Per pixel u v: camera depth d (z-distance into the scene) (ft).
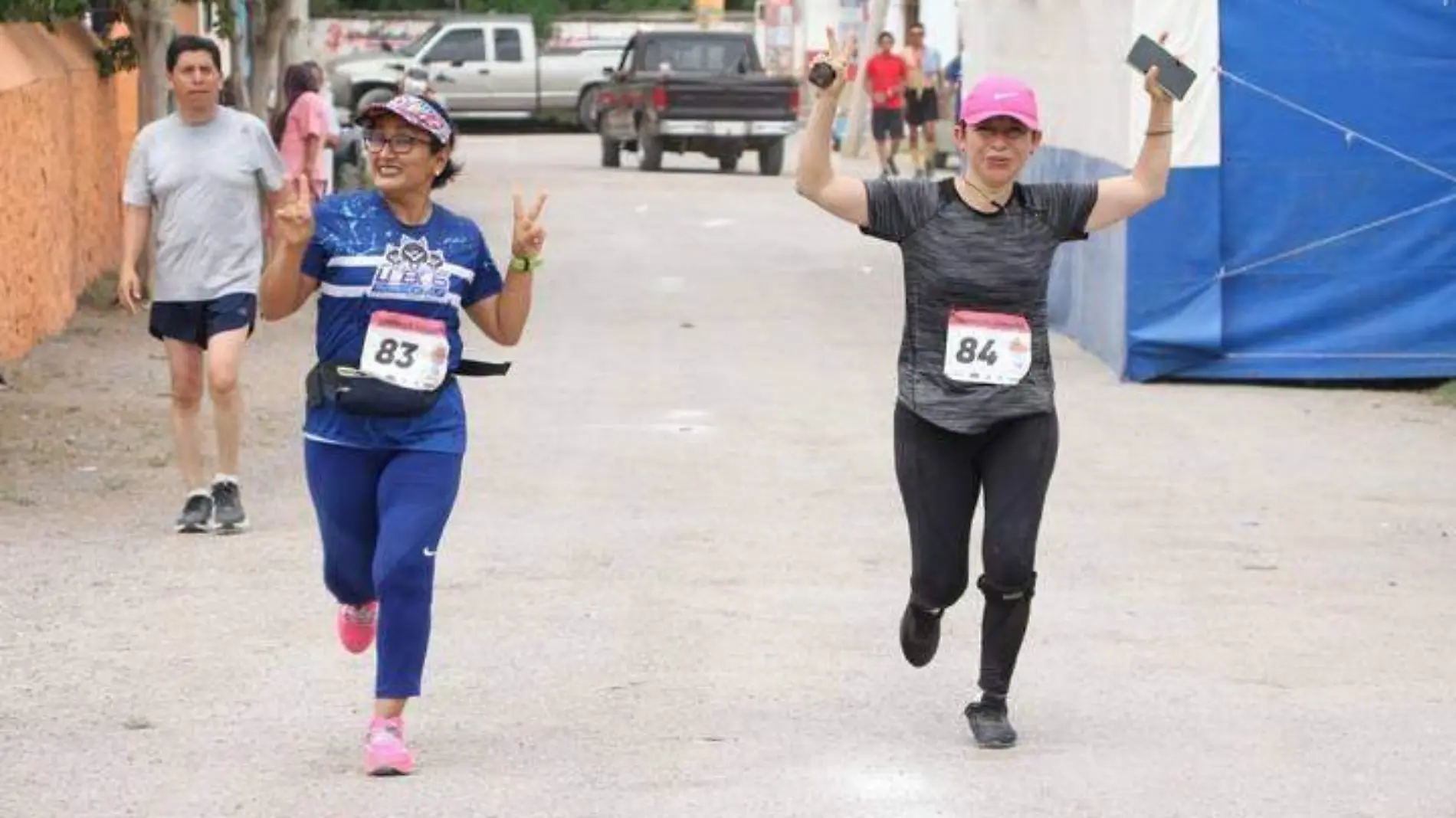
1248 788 61.26
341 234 62.28
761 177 331.36
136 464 112.37
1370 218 144.05
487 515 100.89
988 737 65.05
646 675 73.72
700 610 83.20
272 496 105.40
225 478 96.63
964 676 74.13
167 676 73.15
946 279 63.93
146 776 62.08
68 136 163.32
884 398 136.87
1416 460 119.44
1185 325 144.36
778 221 256.73
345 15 467.52
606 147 349.00
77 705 69.56
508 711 69.26
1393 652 78.02
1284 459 119.14
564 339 162.61
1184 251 144.05
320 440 62.75
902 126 318.45
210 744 65.36
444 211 63.57
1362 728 67.72
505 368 64.69
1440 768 63.41
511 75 422.41
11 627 79.61
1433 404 139.03
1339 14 142.51
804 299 187.01
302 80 171.12
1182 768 63.26
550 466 113.29
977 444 64.90
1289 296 144.97
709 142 336.90
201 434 119.14
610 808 59.06
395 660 61.98
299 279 61.77
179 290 94.99
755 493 107.04
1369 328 144.56
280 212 60.44
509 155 374.02
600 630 79.82
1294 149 143.43
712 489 107.96
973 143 63.36
